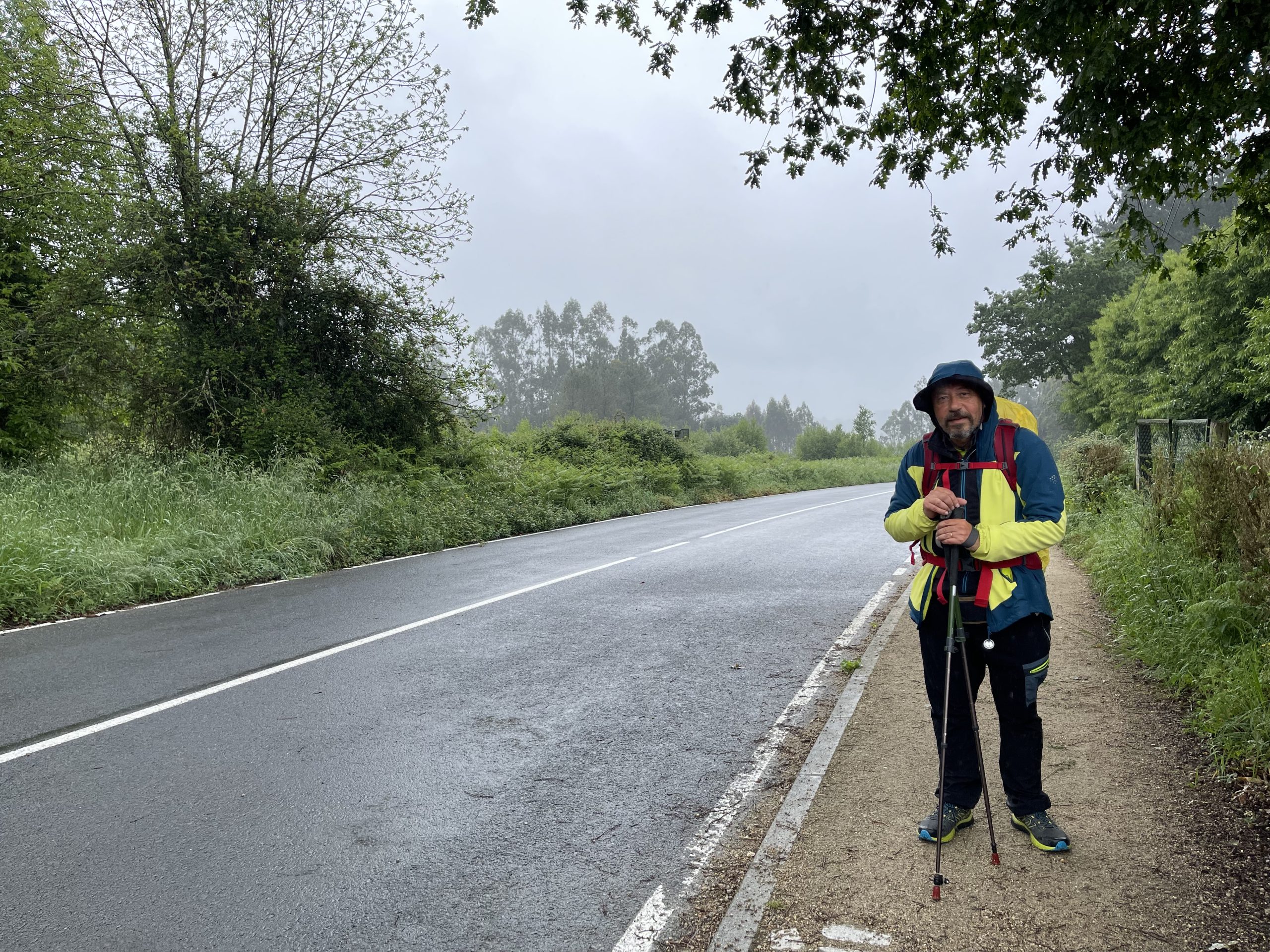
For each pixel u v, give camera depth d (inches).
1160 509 324.5
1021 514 123.3
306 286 668.7
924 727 180.9
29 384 576.7
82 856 132.6
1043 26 200.7
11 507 405.4
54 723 194.5
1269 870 117.6
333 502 530.0
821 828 136.2
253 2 648.4
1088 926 106.7
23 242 607.2
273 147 679.1
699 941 110.7
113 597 339.3
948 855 126.1
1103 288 1866.4
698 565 446.3
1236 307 951.0
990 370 1998.0
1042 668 123.6
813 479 1541.6
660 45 275.6
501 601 346.0
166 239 613.3
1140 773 152.5
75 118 597.0
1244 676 173.5
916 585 133.3
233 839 138.6
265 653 260.5
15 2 587.2
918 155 300.2
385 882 125.6
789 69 274.1
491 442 797.2
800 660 250.2
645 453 1158.3
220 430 625.3
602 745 182.1
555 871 129.1
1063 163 249.1
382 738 186.1
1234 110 199.2
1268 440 271.4
